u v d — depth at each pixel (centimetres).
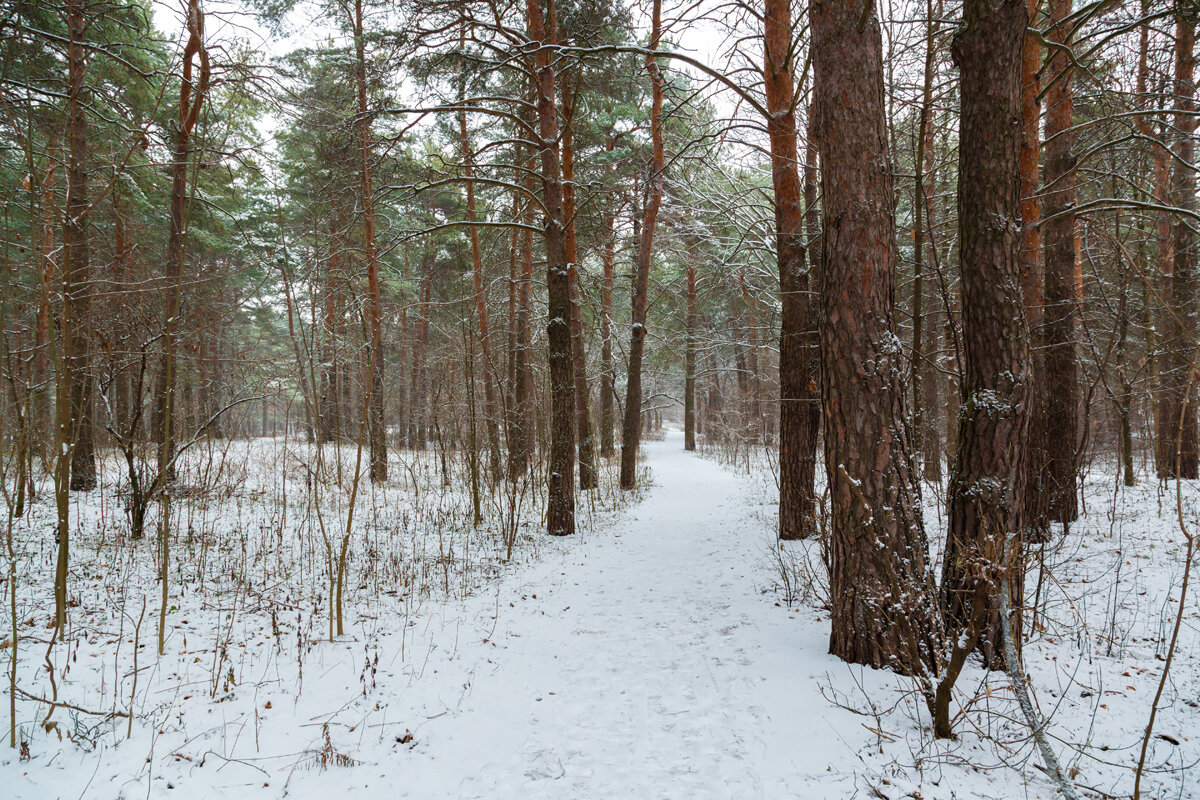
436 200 1931
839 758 325
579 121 1315
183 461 1201
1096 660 438
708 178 1315
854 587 434
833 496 446
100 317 669
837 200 437
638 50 778
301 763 338
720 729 369
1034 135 713
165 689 401
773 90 874
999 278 422
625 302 2530
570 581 730
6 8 562
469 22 898
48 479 981
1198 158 1020
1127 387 1030
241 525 905
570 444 992
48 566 616
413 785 323
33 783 295
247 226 1585
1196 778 300
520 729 382
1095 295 1062
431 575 739
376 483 1384
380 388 1395
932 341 1055
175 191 753
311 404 717
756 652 480
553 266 972
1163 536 757
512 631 558
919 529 404
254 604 588
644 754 348
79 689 387
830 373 444
